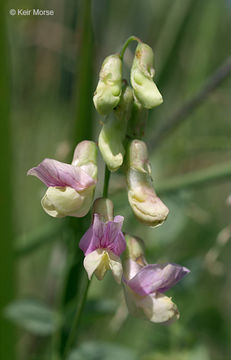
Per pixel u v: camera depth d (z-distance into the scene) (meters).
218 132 0.31
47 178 0.17
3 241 0.23
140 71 0.17
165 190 0.24
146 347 0.25
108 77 0.17
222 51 0.32
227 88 0.29
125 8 0.30
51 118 0.30
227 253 0.30
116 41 0.30
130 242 0.18
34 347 0.26
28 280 0.29
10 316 0.22
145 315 0.17
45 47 0.30
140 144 0.17
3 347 0.23
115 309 0.22
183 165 0.30
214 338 0.28
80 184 0.17
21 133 0.30
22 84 0.30
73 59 0.29
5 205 0.23
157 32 0.30
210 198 0.32
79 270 0.22
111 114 0.17
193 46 0.31
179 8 0.26
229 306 0.30
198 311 0.28
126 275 0.17
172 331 0.24
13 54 0.28
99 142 0.17
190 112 0.25
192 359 0.23
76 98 0.22
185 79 0.31
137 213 0.17
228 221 0.31
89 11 0.22
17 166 0.29
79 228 0.22
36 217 0.29
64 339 0.22
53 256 0.27
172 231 0.25
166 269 0.17
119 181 0.25
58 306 0.22
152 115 0.28
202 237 0.30
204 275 0.29
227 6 0.31
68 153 0.24
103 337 0.27
